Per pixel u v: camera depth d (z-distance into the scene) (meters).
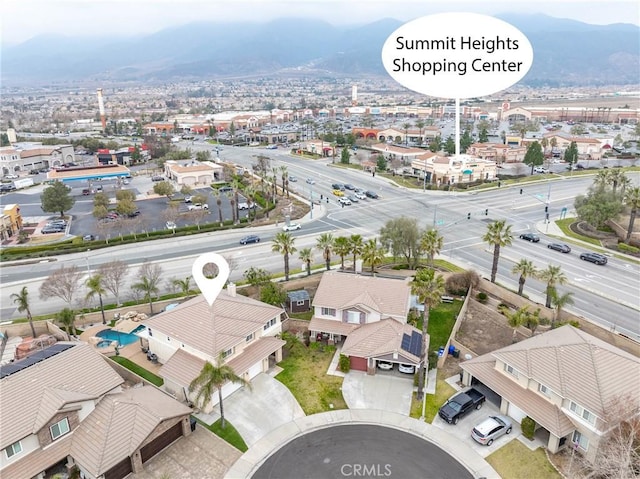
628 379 37.88
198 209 110.56
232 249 84.12
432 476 35.59
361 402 43.97
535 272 60.72
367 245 63.78
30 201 126.94
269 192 125.69
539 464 36.62
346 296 54.38
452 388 45.88
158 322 49.44
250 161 177.12
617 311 60.84
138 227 94.94
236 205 101.50
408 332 50.19
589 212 87.69
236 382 40.69
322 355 51.56
